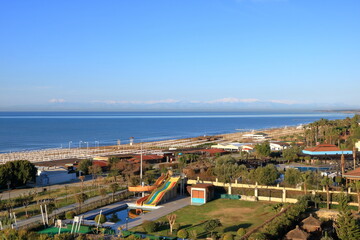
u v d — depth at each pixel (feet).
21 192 264.11
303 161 416.26
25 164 285.23
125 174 321.93
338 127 586.86
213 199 246.06
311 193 225.76
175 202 239.30
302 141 597.52
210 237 167.84
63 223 186.29
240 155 472.03
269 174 249.14
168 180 263.29
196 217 201.87
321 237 164.55
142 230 177.27
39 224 179.63
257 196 240.94
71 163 377.91
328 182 212.84
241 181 268.00
